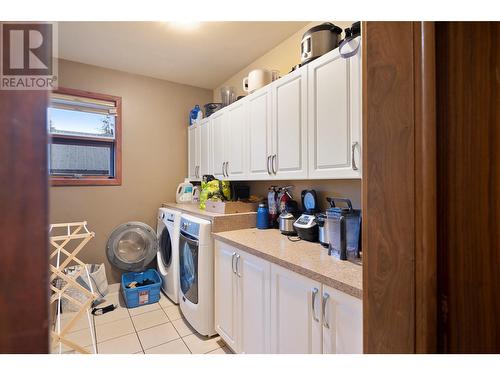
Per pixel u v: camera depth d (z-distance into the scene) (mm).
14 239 315
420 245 604
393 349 648
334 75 1410
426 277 592
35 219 326
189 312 2129
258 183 2607
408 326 621
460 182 593
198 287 1980
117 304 2568
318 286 1139
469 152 594
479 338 592
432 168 594
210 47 2367
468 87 601
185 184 3098
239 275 1686
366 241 717
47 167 333
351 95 1320
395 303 646
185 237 2217
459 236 592
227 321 1819
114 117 2879
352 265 1222
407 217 626
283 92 1768
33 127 325
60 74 2564
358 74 1280
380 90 677
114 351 1842
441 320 589
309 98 1565
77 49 2395
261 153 1977
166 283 2703
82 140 2748
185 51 2438
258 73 2064
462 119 595
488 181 595
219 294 1922
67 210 2641
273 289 1396
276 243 1641
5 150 310
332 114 1426
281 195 2119
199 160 2986
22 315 321
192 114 3191
